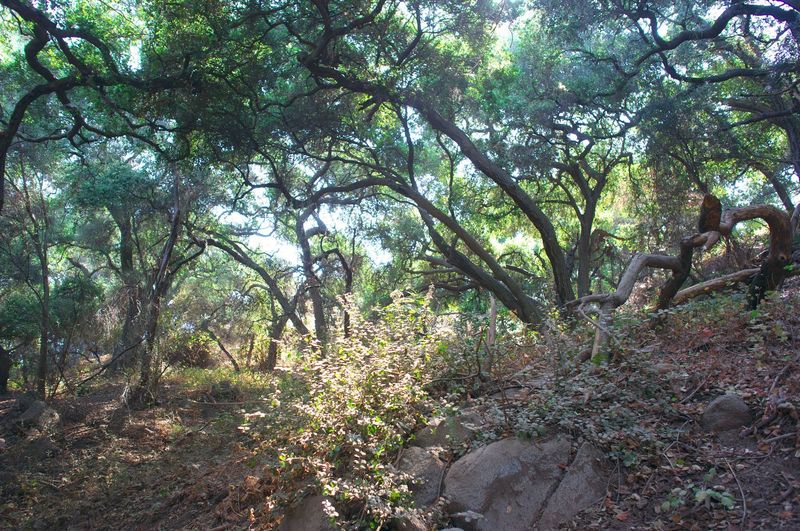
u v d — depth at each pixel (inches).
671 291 331.0
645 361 227.6
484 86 786.8
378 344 230.4
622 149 853.8
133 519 297.9
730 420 193.6
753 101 806.5
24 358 756.0
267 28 627.5
